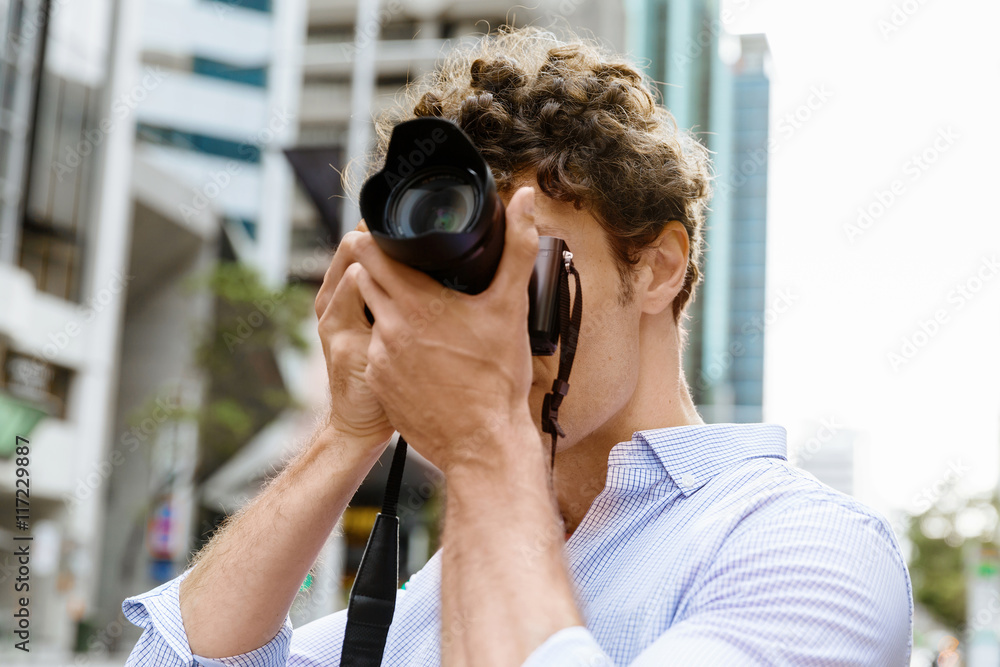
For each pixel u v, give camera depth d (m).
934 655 16.80
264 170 18.08
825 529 0.79
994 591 11.00
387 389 0.78
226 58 18.41
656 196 1.01
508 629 0.68
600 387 0.95
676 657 0.69
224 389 16.20
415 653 1.02
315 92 18.64
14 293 13.08
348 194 1.28
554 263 0.83
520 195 0.77
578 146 0.97
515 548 0.72
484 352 0.76
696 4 20.48
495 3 18.08
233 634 0.96
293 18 18.52
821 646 0.71
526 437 0.76
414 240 0.72
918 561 31.11
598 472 1.04
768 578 0.76
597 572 0.93
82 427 14.87
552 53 1.17
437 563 1.07
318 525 0.95
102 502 15.21
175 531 15.55
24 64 13.79
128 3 15.65
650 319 1.05
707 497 0.92
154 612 0.98
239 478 16.00
